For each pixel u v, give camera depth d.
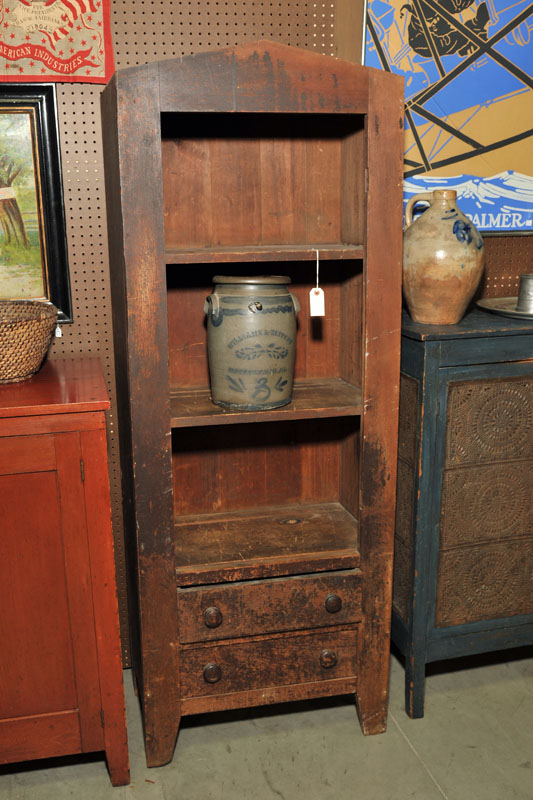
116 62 2.02
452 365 1.93
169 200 1.97
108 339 2.18
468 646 2.18
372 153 1.72
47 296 2.11
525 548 2.15
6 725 1.82
